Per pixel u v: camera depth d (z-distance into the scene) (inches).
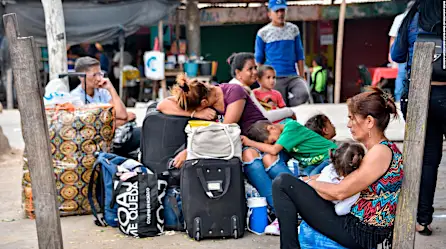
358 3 629.9
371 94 129.7
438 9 154.2
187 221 172.1
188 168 171.0
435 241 167.0
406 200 126.9
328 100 639.8
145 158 188.2
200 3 613.0
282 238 135.6
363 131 129.5
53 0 319.6
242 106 189.0
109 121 199.8
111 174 182.9
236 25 709.3
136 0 516.1
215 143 173.5
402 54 168.9
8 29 128.3
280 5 294.7
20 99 130.1
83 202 198.2
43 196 133.0
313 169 186.7
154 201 176.6
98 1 514.9
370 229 129.8
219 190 170.7
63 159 195.2
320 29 681.0
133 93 598.9
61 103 198.2
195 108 185.9
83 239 174.4
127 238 175.2
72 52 582.9
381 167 125.2
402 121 376.2
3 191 236.4
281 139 181.8
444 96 157.3
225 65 716.0
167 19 542.3
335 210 131.6
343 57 695.1
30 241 175.0
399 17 359.3
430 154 166.6
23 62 128.8
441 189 222.2
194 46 580.1
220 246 166.7
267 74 238.4
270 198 181.3
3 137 312.2
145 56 546.9
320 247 134.7
